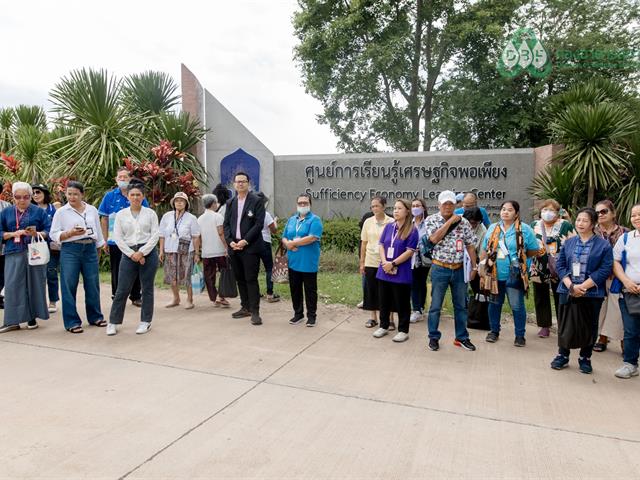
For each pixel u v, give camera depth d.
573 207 9.27
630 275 4.57
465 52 17.91
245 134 12.59
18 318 5.80
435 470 3.02
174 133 11.65
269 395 4.11
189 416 3.70
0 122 15.76
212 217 7.07
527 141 17.45
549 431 3.55
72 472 2.95
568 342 4.61
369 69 17.47
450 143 18.83
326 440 3.37
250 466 3.04
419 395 4.14
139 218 5.82
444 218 5.29
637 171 9.00
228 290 7.07
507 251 5.52
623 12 17.27
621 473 3.03
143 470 2.98
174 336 5.76
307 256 6.14
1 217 5.80
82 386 4.25
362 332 6.01
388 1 17.42
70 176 10.66
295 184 12.35
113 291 7.30
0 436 3.37
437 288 5.30
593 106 9.70
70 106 11.09
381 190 11.84
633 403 4.05
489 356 5.18
